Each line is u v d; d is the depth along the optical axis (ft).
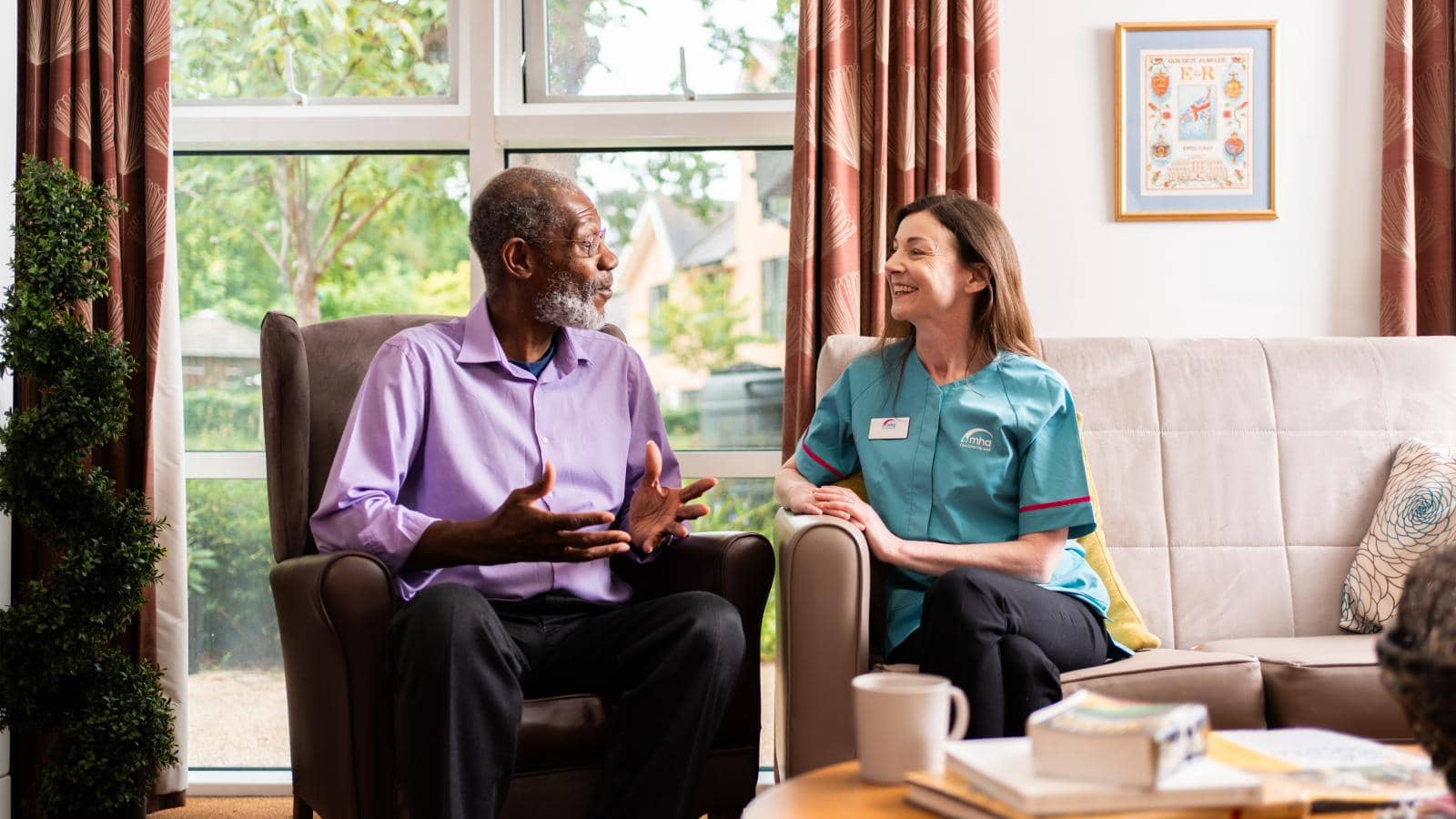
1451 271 8.80
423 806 5.13
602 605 6.63
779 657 6.35
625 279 9.67
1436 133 8.82
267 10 9.64
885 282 8.60
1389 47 8.81
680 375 9.67
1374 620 7.20
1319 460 7.70
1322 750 3.72
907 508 6.66
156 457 8.57
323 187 9.64
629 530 6.61
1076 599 6.38
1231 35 9.07
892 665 6.12
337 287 9.64
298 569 5.75
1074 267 9.09
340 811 5.54
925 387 6.88
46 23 8.69
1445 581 2.98
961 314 6.87
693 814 5.69
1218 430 7.76
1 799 8.24
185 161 9.59
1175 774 3.13
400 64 9.69
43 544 8.44
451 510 6.48
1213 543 7.59
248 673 9.46
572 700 5.74
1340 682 5.93
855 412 7.08
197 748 9.41
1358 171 9.03
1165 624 7.47
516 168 6.95
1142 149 9.08
